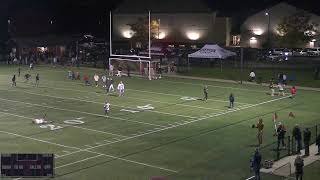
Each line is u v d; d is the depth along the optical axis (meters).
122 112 40.53
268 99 46.75
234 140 31.67
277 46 82.94
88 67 73.38
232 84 56.47
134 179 23.94
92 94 49.69
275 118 35.09
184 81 59.06
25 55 83.00
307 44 81.38
